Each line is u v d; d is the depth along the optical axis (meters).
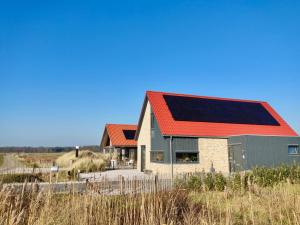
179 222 5.55
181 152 19.53
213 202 7.38
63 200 5.75
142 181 7.96
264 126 24.23
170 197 6.44
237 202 7.68
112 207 5.82
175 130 19.84
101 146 37.78
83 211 5.46
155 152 21.38
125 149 33.72
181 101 23.38
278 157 20.42
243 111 25.36
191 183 10.48
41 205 5.36
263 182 10.84
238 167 19.72
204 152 20.25
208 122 21.89
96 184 6.50
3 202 4.87
